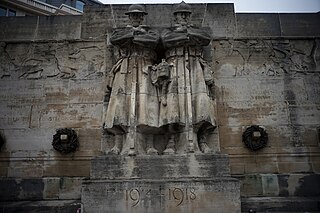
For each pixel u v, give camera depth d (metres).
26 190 9.76
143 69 8.77
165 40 8.84
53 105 10.55
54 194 9.73
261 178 9.89
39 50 11.10
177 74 8.70
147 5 11.20
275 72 10.95
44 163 10.02
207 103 8.38
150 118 8.34
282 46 11.23
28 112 10.50
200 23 11.33
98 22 11.36
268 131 10.35
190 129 8.20
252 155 10.12
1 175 9.95
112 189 7.62
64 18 11.50
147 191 7.60
